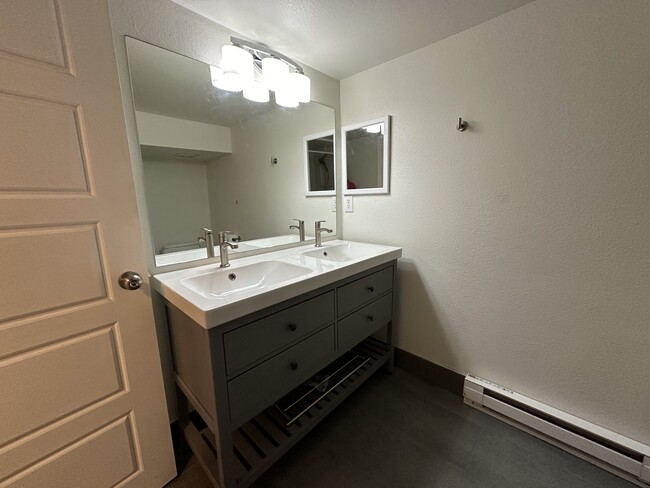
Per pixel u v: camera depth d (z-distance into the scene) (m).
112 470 1.03
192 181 1.33
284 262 1.45
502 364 1.49
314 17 1.25
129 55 1.09
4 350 0.79
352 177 1.96
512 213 1.34
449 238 1.57
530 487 1.13
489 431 1.40
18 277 0.80
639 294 1.09
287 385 1.16
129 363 1.04
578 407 1.29
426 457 1.27
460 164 1.46
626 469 1.13
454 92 1.43
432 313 1.72
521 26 1.20
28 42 0.76
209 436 1.25
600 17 1.04
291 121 1.70
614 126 1.06
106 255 0.96
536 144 1.23
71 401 0.92
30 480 0.86
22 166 0.78
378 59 1.64
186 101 1.28
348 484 1.16
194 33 1.24
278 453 1.16
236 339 0.95
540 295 1.32
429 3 1.16
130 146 1.13
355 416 1.51
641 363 1.12
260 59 1.44
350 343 1.46
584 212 1.16
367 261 1.47
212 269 1.32
